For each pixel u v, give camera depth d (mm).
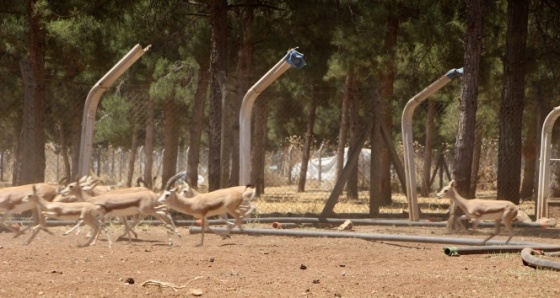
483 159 44062
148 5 20078
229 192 13141
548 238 14953
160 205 12750
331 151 52188
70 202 13242
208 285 8391
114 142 36656
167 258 10711
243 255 11227
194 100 29297
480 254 11867
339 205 24562
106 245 12484
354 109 24859
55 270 9312
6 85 23125
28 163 16031
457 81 25719
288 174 45344
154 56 28484
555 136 25969
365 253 11852
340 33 21359
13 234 13891
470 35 15891
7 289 7766
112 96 30891
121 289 7910
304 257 11227
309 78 27828
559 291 8375
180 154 47219
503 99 20234
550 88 23000
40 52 17141
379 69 21734
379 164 18547
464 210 13281
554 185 23594
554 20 21938
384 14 21031
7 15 20094
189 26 25875
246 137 16531
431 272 9844
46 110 26047
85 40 20703
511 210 13047
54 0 17594
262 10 23328
